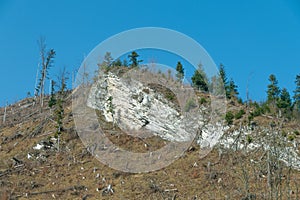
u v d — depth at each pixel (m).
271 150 25.11
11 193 37.56
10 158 45.09
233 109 51.00
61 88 65.56
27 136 50.44
